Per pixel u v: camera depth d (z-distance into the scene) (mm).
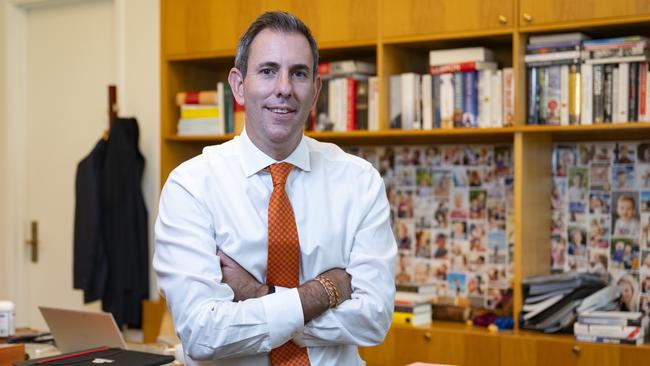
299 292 1867
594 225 3625
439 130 3510
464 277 3898
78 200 4301
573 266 3666
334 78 3814
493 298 3822
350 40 3711
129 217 4273
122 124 4273
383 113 3672
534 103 3377
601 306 3334
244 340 1827
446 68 3559
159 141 4367
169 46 4207
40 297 4926
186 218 1922
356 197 2033
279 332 1835
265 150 1951
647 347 3027
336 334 1914
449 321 3668
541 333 3324
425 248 4000
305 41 1896
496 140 3807
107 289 4309
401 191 4062
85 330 2986
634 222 3539
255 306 1833
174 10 4188
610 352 3086
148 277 4344
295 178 1987
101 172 4301
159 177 4348
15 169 4965
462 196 3910
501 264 3809
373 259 1999
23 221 4969
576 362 3141
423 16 3537
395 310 3629
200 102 4148
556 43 3320
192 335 1850
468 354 3359
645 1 3084
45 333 3605
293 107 1883
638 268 3531
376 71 3885
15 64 4969
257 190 1958
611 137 3566
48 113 4898
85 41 4754
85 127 4762
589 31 3338
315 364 1938
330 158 2061
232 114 4055
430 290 3746
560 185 3697
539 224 3572
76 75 4789
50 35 4887
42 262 4918
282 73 1865
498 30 3379
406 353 3500
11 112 4965
